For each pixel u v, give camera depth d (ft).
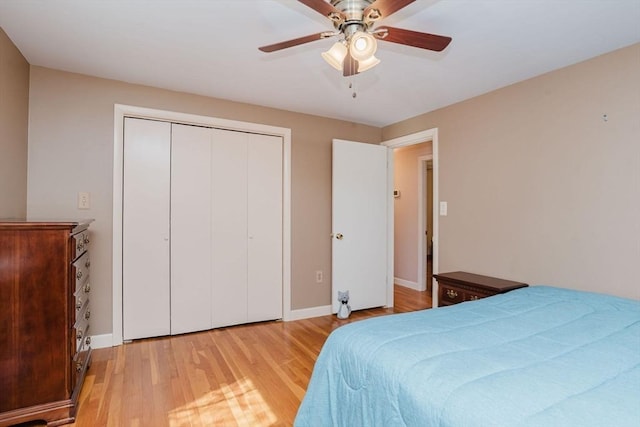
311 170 11.97
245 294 10.97
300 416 4.47
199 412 6.11
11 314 5.46
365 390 3.76
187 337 9.81
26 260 5.58
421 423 2.99
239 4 5.60
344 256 12.26
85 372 7.27
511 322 4.89
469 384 3.07
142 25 6.28
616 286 6.83
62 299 5.81
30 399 5.54
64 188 8.42
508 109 8.92
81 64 8.03
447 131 10.68
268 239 11.35
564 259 7.69
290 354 8.69
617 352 3.83
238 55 7.48
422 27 6.17
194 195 10.16
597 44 6.72
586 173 7.32
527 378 3.17
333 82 8.96
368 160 12.78
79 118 8.59
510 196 8.84
